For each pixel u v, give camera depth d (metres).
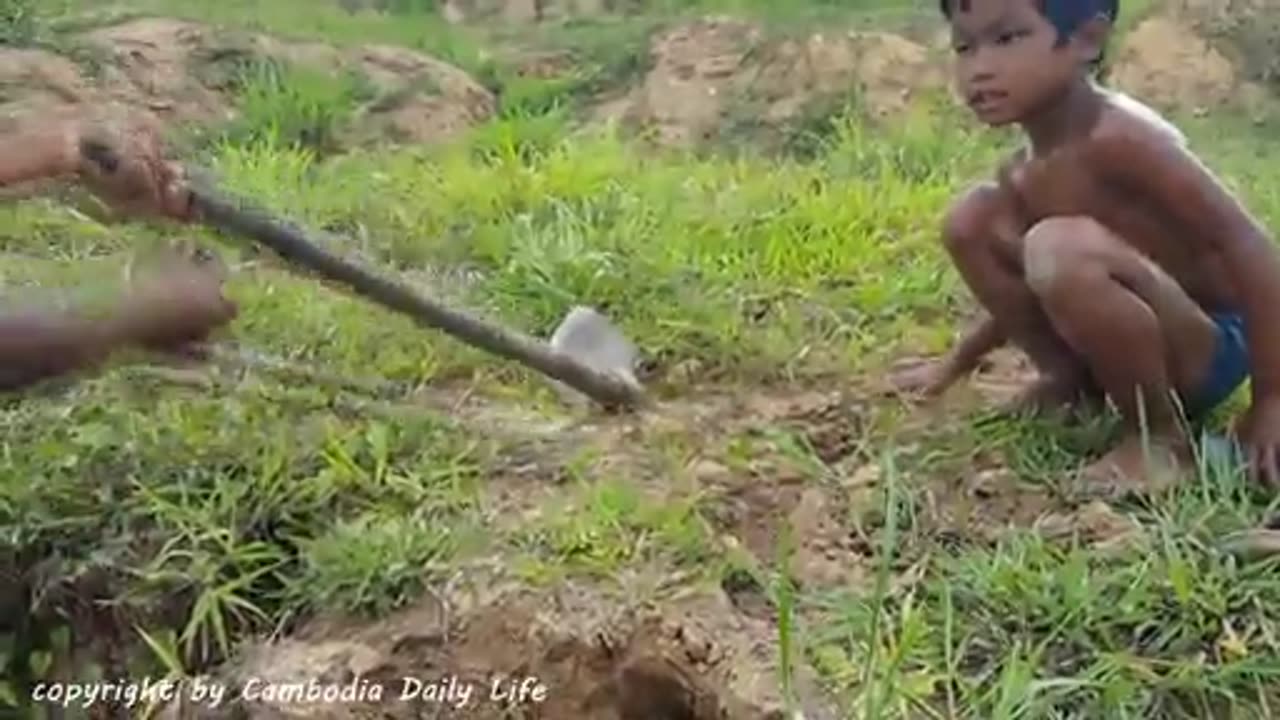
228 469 4.57
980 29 4.26
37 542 4.45
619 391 4.96
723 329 5.46
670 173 7.28
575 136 8.41
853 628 3.98
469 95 9.32
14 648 4.43
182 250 3.13
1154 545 4.15
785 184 7.12
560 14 11.20
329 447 4.59
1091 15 4.20
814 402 5.04
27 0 8.91
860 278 5.95
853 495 4.48
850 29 9.87
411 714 3.99
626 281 5.79
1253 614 3.95
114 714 4.27
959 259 4.62
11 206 6.11
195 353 4.49
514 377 5.25
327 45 9.45
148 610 4.32
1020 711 3.71
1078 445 4.59
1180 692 3.79
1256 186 7.15
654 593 4.04
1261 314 4.21
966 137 8.38
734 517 4.41
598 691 3.95
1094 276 4.20
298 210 6.64
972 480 4.51
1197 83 9.49
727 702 3.83
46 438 4.70
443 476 4.55
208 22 9.56
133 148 3.66
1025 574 4.05
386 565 4.20
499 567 4.14
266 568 4.33
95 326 2.53
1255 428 4.32
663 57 9.93
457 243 6.33
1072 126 4.28
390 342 5.42
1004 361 5.28
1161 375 4.33
